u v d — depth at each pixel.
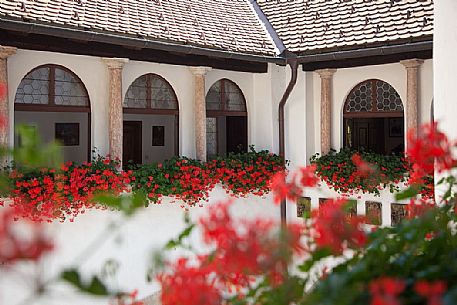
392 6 10.41
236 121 11.66
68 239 8.22
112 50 9.05
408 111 9.72
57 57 8.73
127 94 9.62
